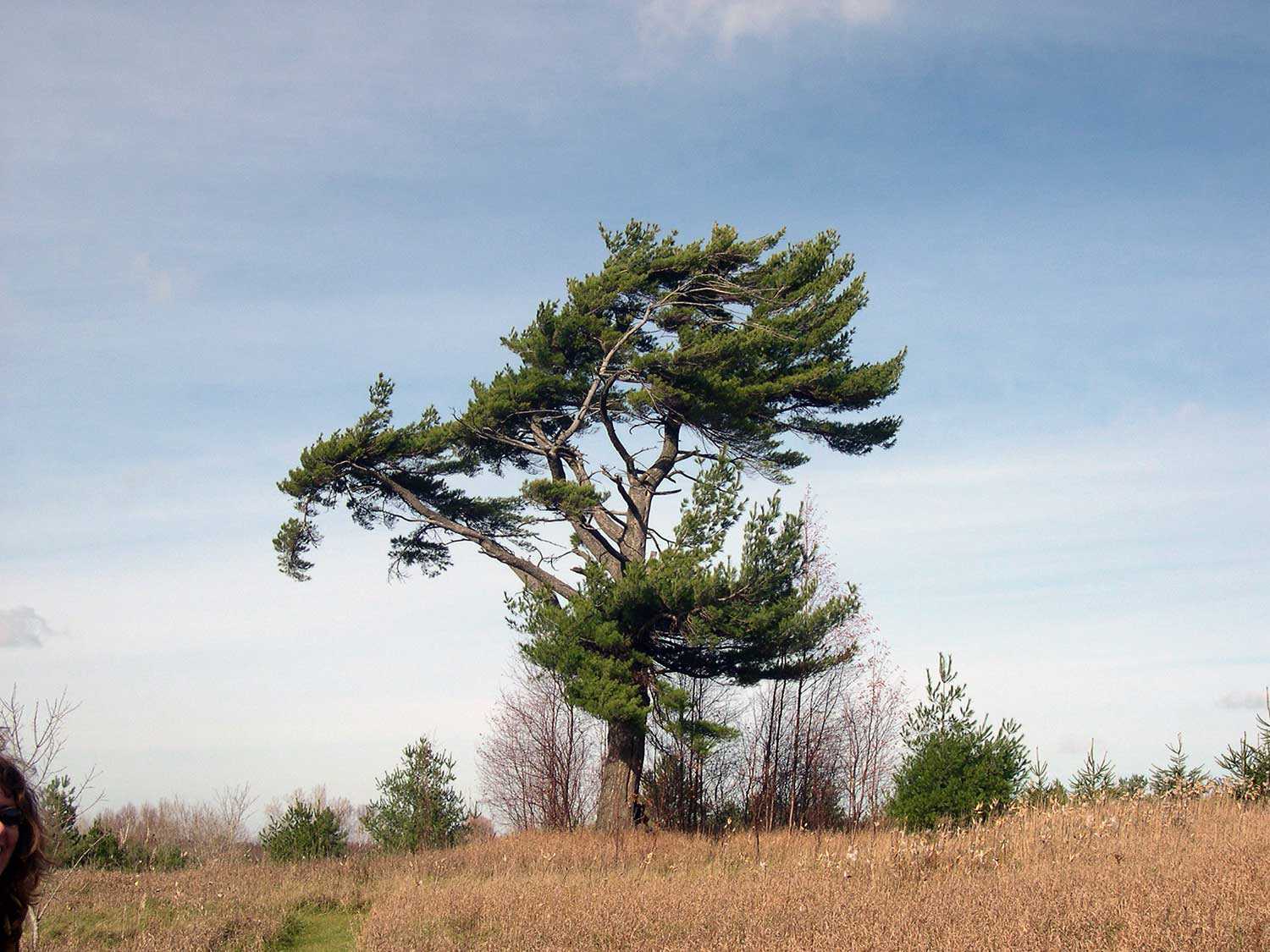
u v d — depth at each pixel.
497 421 23.09
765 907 10.70
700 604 20.47
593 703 19.94
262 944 12.01
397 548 25.45
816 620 20.78
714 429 22.73
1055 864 12.12
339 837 20.83
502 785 24.05
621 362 23.20
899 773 18.25
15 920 3.37
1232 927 7.93
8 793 3.39
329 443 22.84
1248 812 14.92
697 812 22.03
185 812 22.03
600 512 24.05
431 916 11.74
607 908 11.23
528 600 21.78
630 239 23.67
